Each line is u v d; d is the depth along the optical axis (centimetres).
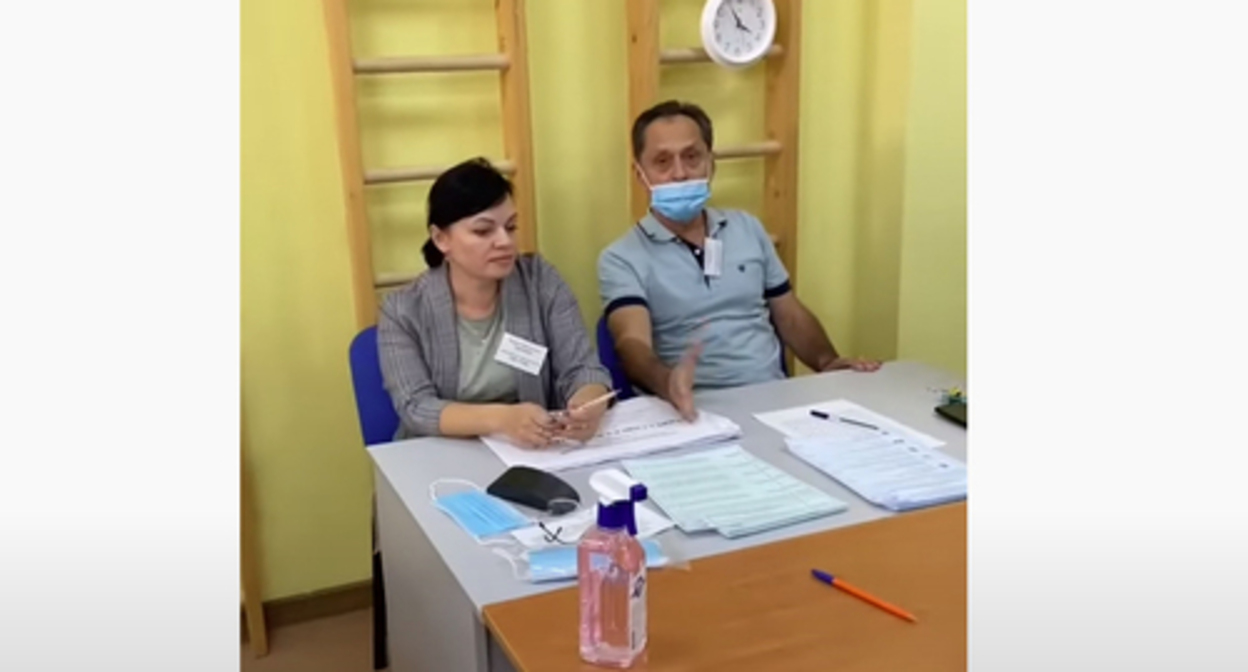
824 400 198
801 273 294
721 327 238
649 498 148
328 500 252
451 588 130
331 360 244
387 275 237
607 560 104
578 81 253
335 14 213
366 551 259
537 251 249
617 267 232
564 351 204
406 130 239
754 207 283
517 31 229
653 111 230
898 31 279
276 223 232
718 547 132
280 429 243
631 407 192
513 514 143
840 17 279
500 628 111
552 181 256
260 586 245
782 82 264
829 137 286
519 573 125
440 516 144
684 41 263
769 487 151
